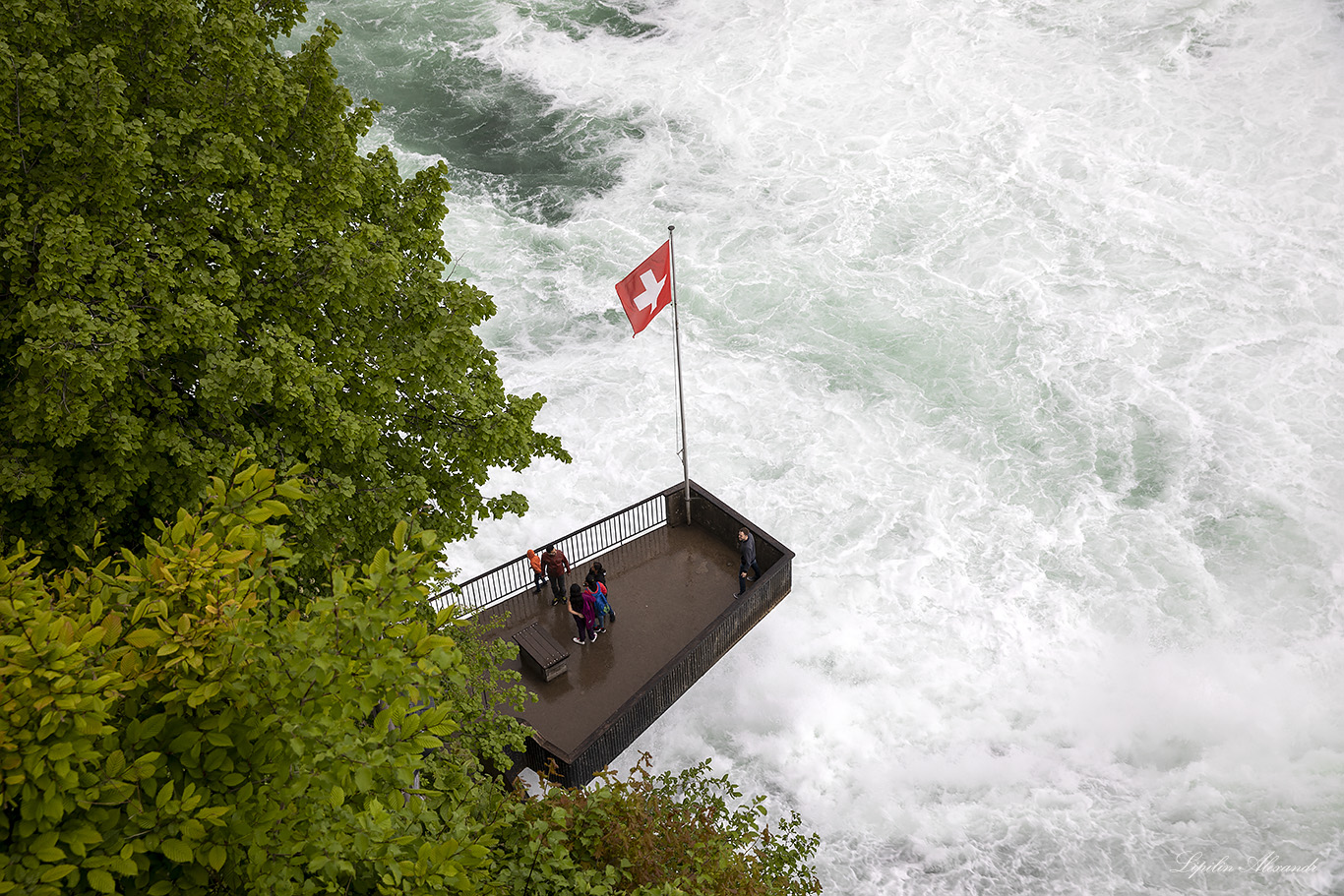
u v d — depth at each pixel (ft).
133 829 19.67
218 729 21.25
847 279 123.24
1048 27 161.58
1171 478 97.55
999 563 91.81
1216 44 152.25
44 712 18.89
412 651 22.54
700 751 77.92
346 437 48.29
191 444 45.62
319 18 183.83
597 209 139.03
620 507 99.40
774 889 38.22
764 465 102.63
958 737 79.10
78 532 44.75
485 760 57.62
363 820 21.59
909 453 102.63
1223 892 67.67
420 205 58.59
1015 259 123.44
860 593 89.97
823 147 146.20
